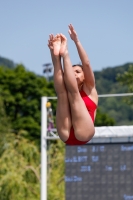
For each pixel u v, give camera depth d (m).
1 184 44.38
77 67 18.86
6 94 84.06
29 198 44.78
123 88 156.75
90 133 18.50
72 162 32.41
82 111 18.20
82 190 32.12
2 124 63.31
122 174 31.83
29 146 51.38
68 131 18.52
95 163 32.16
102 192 31.94
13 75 86.31
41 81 88.25
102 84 163.00
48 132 34.72
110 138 32.19
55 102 77.44
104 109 152.25
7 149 50.25
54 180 45.53
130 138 31.94
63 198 44.47
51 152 47.62
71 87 17.97
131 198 31.59
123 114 150.75
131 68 60.97
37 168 48.34
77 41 18.69
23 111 84.81
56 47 18.05
